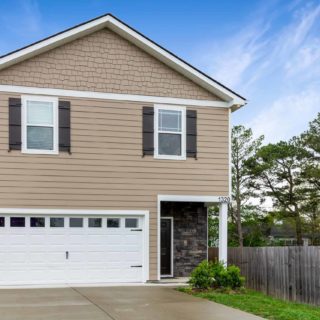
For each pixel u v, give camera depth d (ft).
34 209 50.03
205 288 47.42
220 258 55.21
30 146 50.47
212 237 115.03
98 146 52.37
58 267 50.85
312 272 46.29
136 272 53.06
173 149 54.95
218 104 56.70
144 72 54.70
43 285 49.57
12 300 40.55
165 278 56.90
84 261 51.65
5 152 49.65
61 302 39.70
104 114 52.90
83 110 52.31
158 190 53.88
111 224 52.65
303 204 120.88
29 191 50.01
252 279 56.54
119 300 40.93
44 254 50.55
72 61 52.54
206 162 55.62
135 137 53.62
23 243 50.01
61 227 51.19
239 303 40.06
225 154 56.34
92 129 52.37
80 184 51.55
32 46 50.31
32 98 50.90
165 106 54.95
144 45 53.98
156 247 53.62
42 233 50.60
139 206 53.16
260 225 122.72
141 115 54.03
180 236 58.80
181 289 47.52
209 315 35.12
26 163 50.16
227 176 56.08
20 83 50.67
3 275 49.26
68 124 51.70
